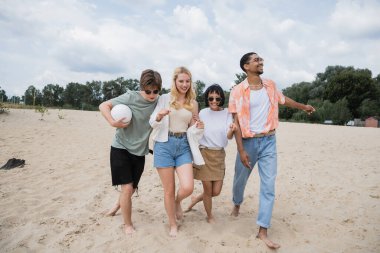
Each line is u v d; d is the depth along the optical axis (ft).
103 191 18.83
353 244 12.41
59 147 31.99
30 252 11.73
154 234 12.84
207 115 13.82
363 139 47.62
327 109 177.17
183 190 12.78
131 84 278.26
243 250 11.81
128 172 12.92
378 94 219.61
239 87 13.51
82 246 12.12
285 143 41.68
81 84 272.72
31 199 16.93
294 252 11.84
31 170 22.82
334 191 19.19
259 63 13.02
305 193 18.92
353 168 25.50
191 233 13.15
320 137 50.34
